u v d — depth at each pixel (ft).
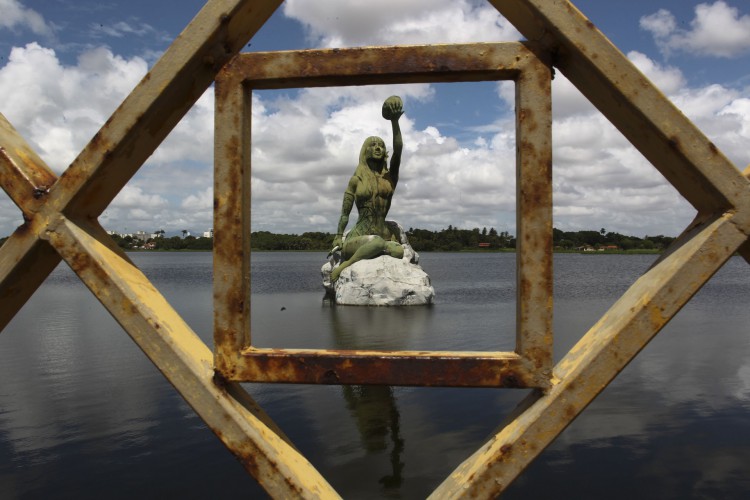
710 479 13.84
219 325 4.14
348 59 4.12
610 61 3.80
